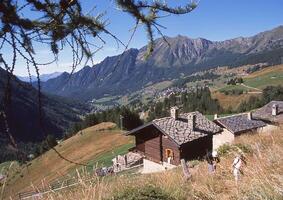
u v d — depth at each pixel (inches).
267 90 5831.7
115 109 4498.0
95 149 3280.0
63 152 3457.2
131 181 239.6
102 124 4045.3
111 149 3112.7
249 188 184.2
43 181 207.5
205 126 1615.4
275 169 199.2
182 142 1488.7
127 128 3843.5
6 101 93.4
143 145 1707.7
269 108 2308.1
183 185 246.7
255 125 2006.6
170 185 240.1
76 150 3405.5
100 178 214.2
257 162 225.9
